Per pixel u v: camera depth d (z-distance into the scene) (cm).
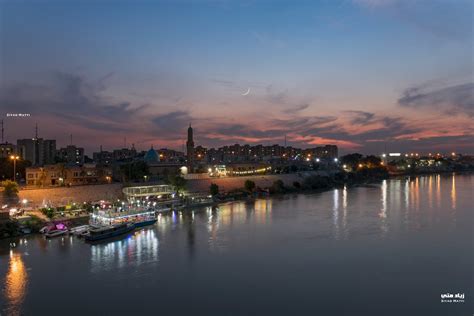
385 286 6769
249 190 19788
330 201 17525
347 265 7838
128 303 6141
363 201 17488
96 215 11444
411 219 12650
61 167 16962
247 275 7312
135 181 18538
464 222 12100
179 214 13925
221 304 6088
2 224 10144
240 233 10662
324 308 5956
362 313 5797
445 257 8312
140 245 9431
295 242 9612
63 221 11162
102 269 7650
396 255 8469
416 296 6362
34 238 10075
